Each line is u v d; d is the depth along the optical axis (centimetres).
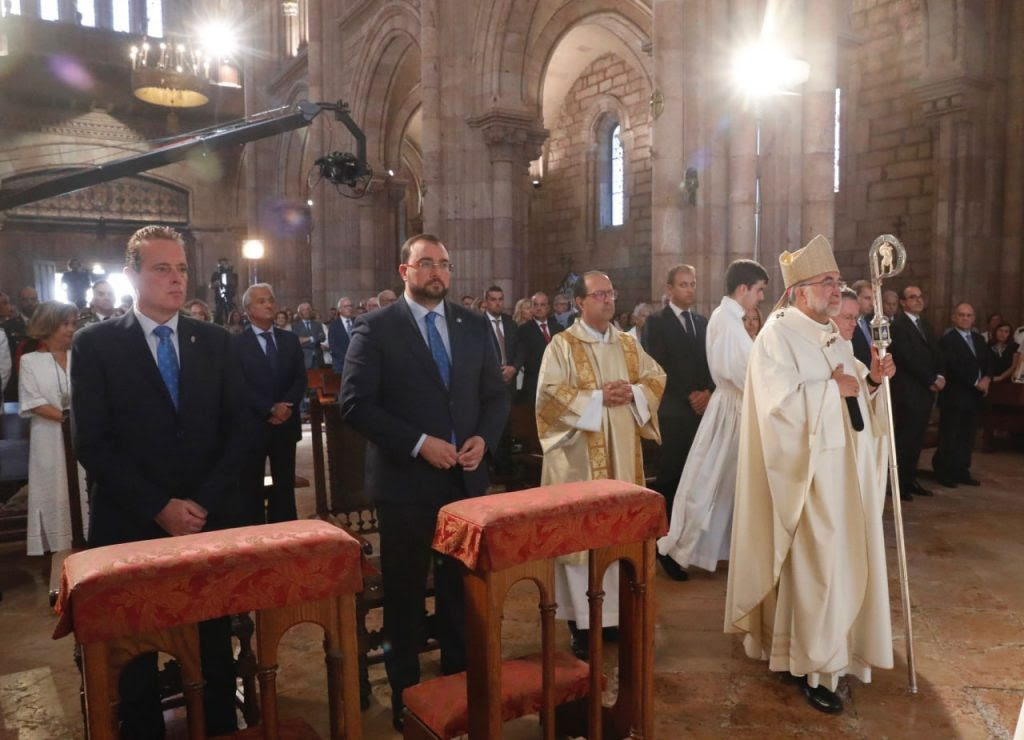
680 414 539
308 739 202
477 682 208
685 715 318
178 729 283
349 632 185
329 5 1825
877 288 357
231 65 2338
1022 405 848
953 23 1165
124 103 2541
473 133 1301
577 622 369
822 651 315
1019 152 1184
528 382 775
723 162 800
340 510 416
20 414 520
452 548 208
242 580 171
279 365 499
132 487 259
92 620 158
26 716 327
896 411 684
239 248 2772
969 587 460
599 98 1981
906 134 1310
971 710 320
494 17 1252
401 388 311
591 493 222
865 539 321
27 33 2436
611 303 402
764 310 807
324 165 1202
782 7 774
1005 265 1209
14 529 560
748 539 346
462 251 1316
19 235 2591
